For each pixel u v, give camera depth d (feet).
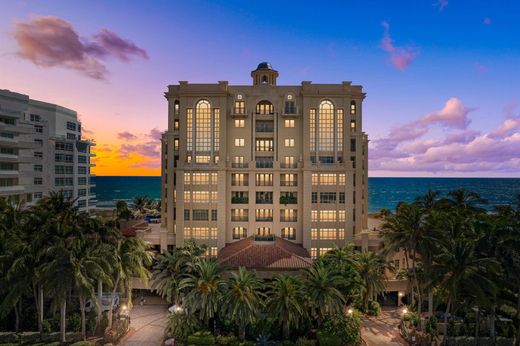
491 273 116.37
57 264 113.09
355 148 216.54
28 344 122.42
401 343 131.23
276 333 128.88
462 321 139.13
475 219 133.08
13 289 114.01
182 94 208.44
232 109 211.61
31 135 266.77
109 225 143.43
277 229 206.18
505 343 125.29
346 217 202.08
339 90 211.20
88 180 326.85
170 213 208.85
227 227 204.95
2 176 216.13
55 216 129.59
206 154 208.95
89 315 138.82
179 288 122.93
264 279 152.87
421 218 129.70
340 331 123.75
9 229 128.88
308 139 208.74
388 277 174.81
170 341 124.06
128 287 136.98
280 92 213.05
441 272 117.19
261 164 207.62
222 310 118.52
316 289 120.78
